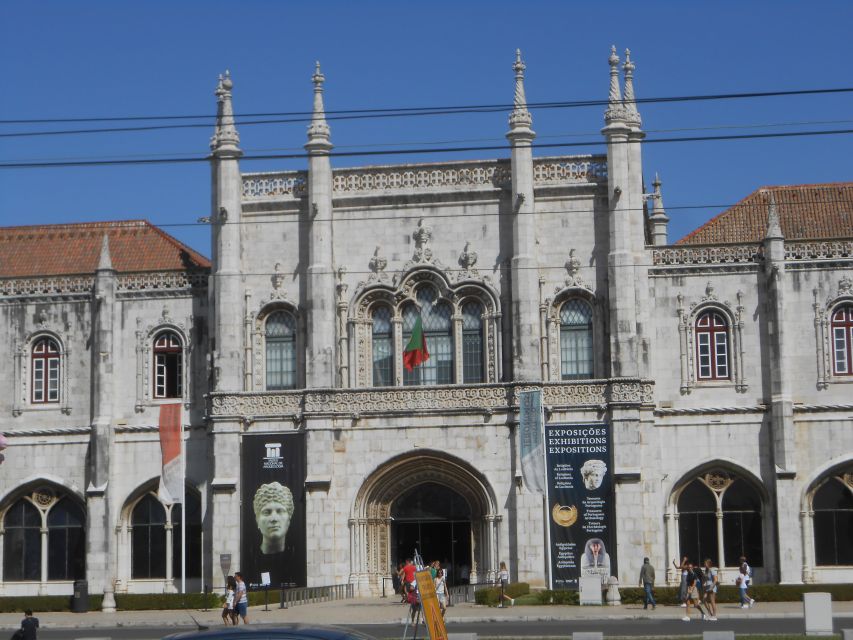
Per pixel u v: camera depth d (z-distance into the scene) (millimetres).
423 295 71875
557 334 70438
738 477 69438
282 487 69875
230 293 71312
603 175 70875
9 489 74000
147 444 73062
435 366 71312
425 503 71125
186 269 73875
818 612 46375
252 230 72812
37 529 74188
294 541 69375
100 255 74188
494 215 71375
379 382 71625
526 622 55875
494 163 71500
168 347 73875
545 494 67625
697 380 70000
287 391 70562
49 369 74688
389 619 56406
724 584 67750
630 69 71062
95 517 72188
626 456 67812
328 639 26750
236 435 70312
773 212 70188
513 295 69812
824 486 68688
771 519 68688
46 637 53594
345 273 71938
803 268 69750
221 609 66688
